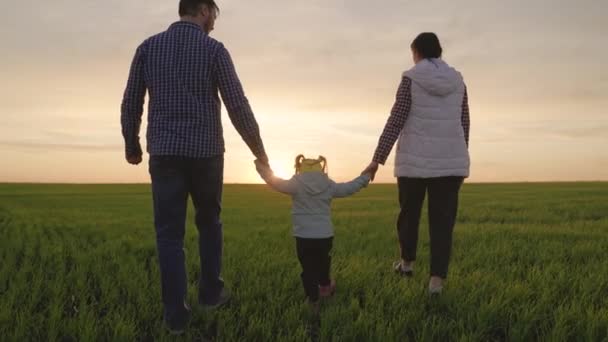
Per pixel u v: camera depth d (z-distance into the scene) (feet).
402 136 16.71
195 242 28.35
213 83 13.51
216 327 13.96
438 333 12.93
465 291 16.21
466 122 17.46
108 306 15.55
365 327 12.78
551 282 17.62
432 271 16.06
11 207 64.69
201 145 13.23
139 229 36.83
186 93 13.11
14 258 23.22
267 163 14.55
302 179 14.70
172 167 13.28
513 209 55.06
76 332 13.04
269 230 34.45
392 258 23.16
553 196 83.05
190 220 44.29
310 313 14.46
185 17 13.85
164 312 13.28
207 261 14.75
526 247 25.67
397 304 14.99
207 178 13.70
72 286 17.58
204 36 13.56
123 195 107.55
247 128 13.51
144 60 13.53
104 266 21.26
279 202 80.02
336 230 34.32
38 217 48.39
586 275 18.93
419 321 13.74
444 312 14.99
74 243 28.43
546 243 27.25
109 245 27.78
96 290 17.67
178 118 13.12
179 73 13.14
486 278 17.78
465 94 17.31
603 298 15.57
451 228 16.35
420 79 16.06
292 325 13.53
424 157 16.16
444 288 16.69
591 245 26.16
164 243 13.32
